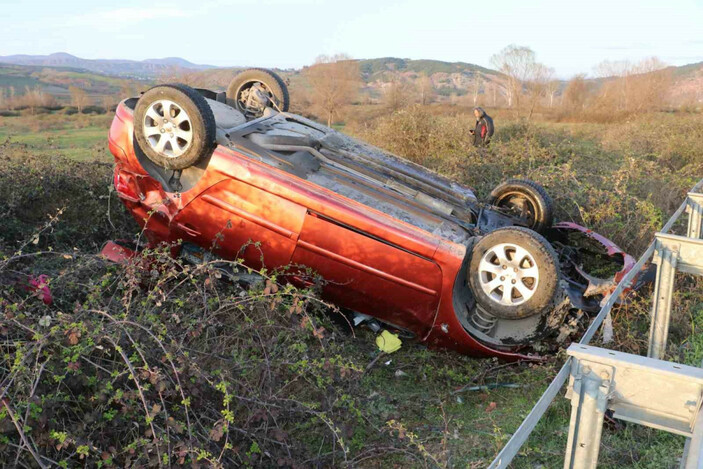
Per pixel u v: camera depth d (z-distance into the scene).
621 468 3.44
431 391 4.46
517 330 4.82
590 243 6.07
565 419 4.04
